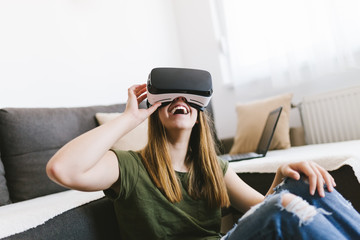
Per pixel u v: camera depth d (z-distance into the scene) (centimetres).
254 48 230
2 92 158
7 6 165
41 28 179
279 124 190
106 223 85
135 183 78
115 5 229
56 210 72
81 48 200
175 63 275
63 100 185
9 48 163
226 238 64
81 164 64
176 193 82
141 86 86
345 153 105
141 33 247
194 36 276
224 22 265
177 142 89
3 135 135
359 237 61
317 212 57
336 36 190
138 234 80
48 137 144
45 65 179
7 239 60
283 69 216
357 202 99
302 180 72
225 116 260
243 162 132
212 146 95
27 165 136
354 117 191
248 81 234
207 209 89
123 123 73
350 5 185
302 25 206
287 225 54
